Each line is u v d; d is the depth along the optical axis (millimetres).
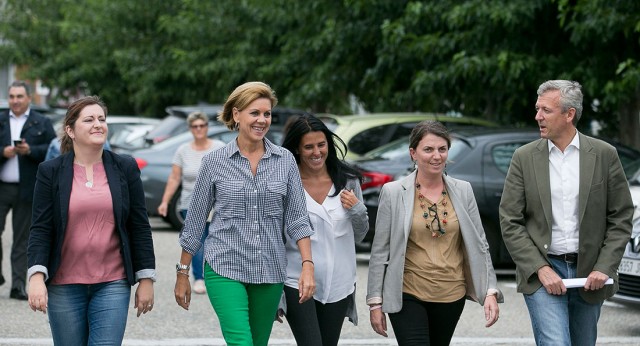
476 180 23141
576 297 11914
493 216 23125
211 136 32281
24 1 67938
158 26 53938
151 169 31141
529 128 24391
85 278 11008
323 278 12125
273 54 44062
